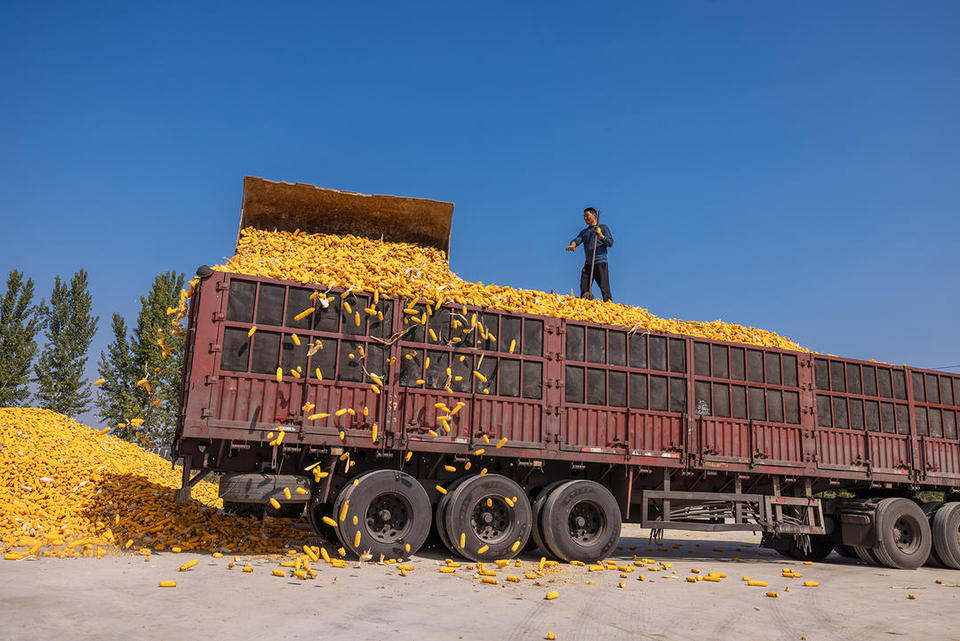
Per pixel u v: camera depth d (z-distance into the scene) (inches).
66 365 1935.3
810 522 456.8
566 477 404.8
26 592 220.4
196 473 350.0
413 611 234.2
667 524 413.1
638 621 243.6
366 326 353.4
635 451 398.3
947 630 255.4
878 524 466.0
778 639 228.2
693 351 426.9
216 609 217.3
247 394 325.4
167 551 329.4
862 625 258.8
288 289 343.3
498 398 371.2
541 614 244.8
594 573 351.6
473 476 364.5
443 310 371.6
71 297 1995.6
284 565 309.7
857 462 463.5
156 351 1556.3
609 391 399.9
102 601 216.5
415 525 345.7
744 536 739.4
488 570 327.9
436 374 363.3
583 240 567.8
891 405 487.2
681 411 415.5
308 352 337.1
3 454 423.5
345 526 331.0
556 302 427.5
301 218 477.7
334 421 338.0
